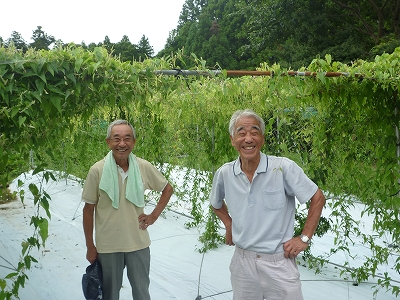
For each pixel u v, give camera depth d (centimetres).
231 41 3316
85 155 632
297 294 211
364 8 1683
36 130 206
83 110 221
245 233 219
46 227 224
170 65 242
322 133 354
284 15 1661
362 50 1416
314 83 284
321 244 493
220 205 251
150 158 444
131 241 264
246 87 321
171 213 654
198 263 438
